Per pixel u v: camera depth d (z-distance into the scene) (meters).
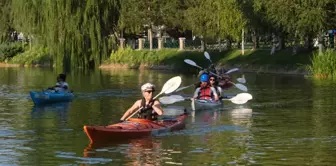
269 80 44.69
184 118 21.75
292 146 17.06
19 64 76.69
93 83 42.62
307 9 47.00
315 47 57.44
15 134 19.25
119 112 25.27
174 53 68.06
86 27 55.47
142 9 71.44
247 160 15.27
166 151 16.31
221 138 18.38
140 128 18.25
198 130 19.88
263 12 54.62
